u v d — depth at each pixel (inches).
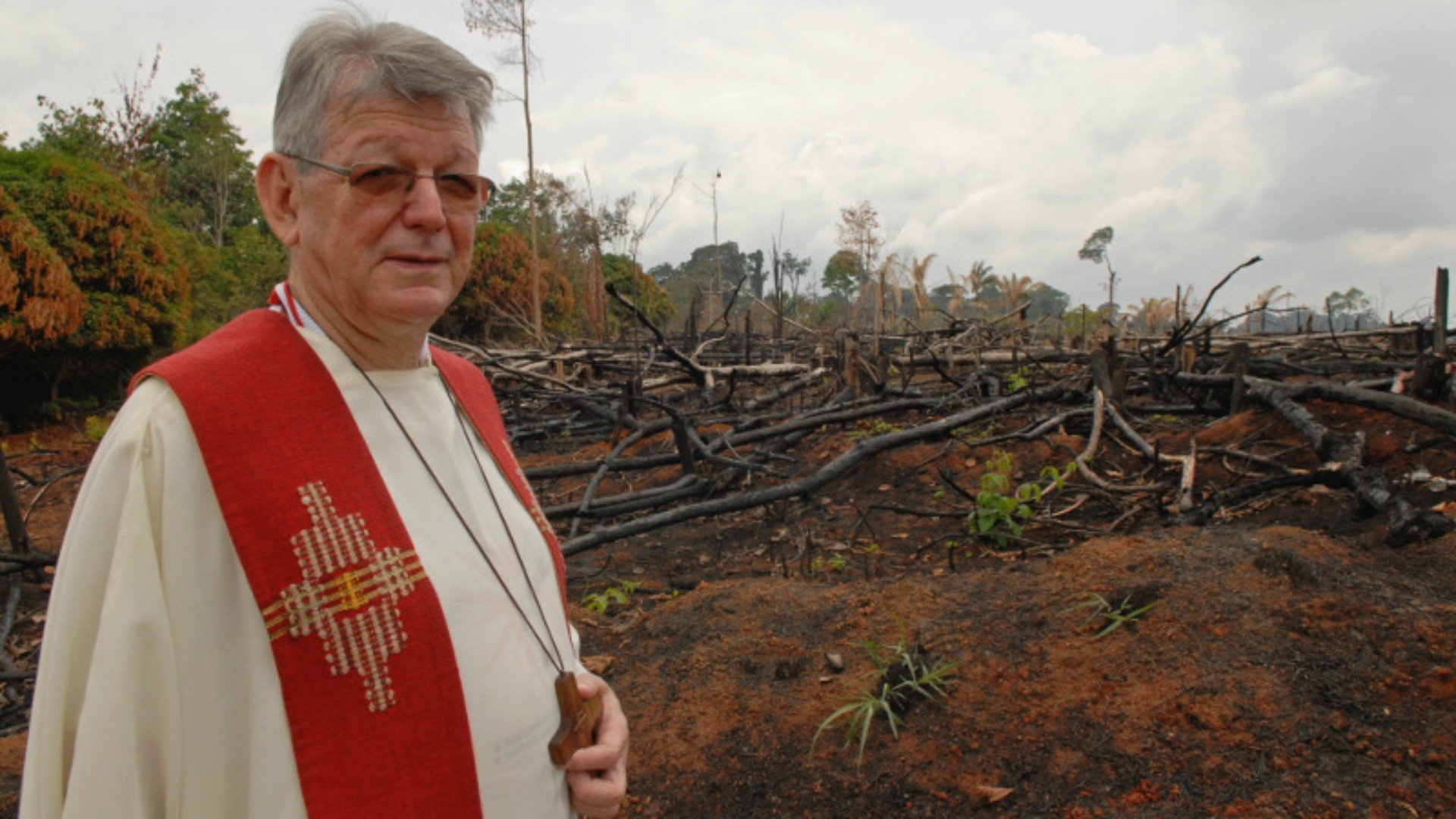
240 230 1219.2
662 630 142.9
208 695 38.4
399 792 40.0
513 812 45.8
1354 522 155.8
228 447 38.6
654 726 116.9
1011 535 179.3
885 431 300.8
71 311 503.8
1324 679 94.3
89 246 525.7
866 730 101.9
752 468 250.1
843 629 130.6
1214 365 306.2
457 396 52.7
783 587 149.3
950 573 162.6
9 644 189.2
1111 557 127.2
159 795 38.0
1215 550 122.4
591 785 52.0
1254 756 87.7
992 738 100.8
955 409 323.6
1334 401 215.3
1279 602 107.1
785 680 121.5
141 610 36.6
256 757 38.5
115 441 37.9
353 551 40.2
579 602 177.3
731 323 974.4
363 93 42.5
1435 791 79.1
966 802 93.3
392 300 44.0
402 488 44.6
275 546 38.6
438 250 45.2
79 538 37.1
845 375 360.5
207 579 38.2
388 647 40.3
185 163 1268.5
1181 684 98.9
